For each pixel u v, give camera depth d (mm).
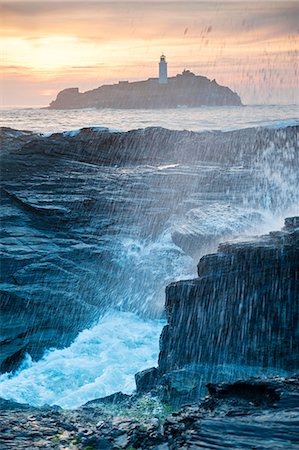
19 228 21281
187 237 20516
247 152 33375
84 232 21812
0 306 17016
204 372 12164
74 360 15906
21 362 16297
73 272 18922
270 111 108688
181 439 6246
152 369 13484
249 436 6090
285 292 12844
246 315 13039
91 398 13891
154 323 18641
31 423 7395
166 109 165000
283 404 6879
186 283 13570
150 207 23750
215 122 81375
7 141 37969
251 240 13906
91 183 26391
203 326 13312
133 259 20688
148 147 34469
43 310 17359
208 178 27062
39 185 25406
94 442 6621
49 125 83750
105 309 19156
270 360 12516
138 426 6891
